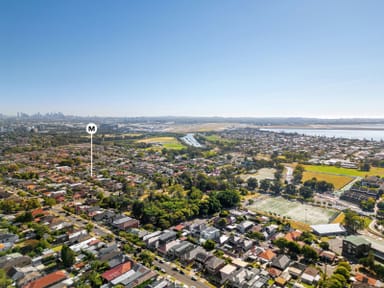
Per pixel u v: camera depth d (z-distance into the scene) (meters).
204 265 105.12
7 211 151.88
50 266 100.25
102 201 172.38
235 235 136.25
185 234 134.75
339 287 88.56
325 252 116.38
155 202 170.00
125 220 141.88
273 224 151.62
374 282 95.31
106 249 110.88
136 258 109.38
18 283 89.50
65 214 155.12
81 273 96.44
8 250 107.19
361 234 143.00
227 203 176.62
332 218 166.00
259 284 92.25
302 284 96.38
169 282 92.25
